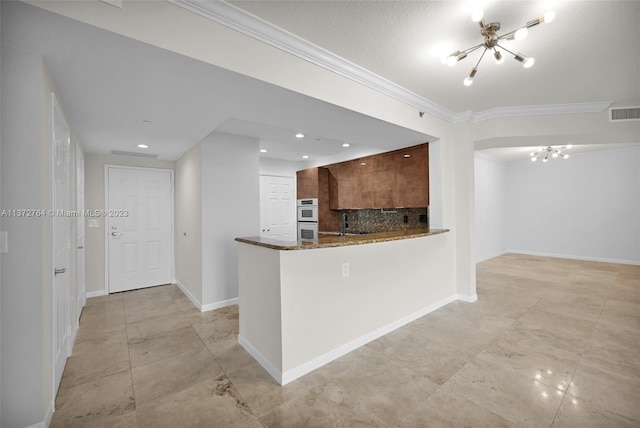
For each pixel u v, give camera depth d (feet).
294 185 20.10
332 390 6.51
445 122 12.26
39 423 5.18
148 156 14.44
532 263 20.66
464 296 12.57
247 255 8.41
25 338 5.09
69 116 8.37
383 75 8.63
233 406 6.01
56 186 6.61
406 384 6.68
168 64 5.61
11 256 4.99
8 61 4.95
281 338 6.83
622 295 13.25
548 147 19.58
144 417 5.71
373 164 15.67
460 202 12.60
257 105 7.78
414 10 5.78
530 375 6.97
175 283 15.85
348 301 8.31
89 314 11.34
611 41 6.94
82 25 4.45
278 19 6.01
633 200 19.57
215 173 12.07
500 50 7.29
